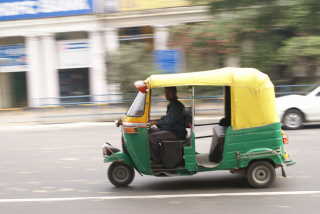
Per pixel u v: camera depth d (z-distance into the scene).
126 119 6.87
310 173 7.54
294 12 16.86
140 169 6.82
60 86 22.38
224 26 17.44
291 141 10.82
